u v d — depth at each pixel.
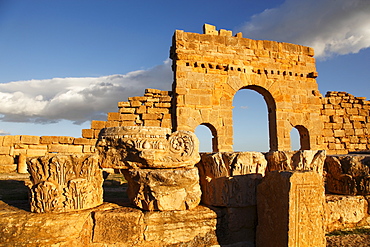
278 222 5.12
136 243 5.20
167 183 5.50
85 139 15.54
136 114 16.17
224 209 5.85
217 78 16.31
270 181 5.47
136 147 5.56
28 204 5.94
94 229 5.17
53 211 5.19
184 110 15.56
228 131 16.08
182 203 5.59
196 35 16.34
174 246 5.29
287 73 17.64
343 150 18.41
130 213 5.30
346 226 6.31
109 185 11.70
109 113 16.05
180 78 15.76
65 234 4.91
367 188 6.59
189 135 5.87
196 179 5.73
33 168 5.39
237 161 5.87
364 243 5.53
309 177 5.09
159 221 5.37
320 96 18.28
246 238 5.82
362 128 19.03
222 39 16.75
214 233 5.60
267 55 17.42
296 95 17.66
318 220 5.06
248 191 5.87
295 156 6.14
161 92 16.42
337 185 6.95
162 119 15.96
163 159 5.68
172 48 16.52
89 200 5.55
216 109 16.05
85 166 5.50
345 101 18.94
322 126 18.08
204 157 6.22
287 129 17.16
